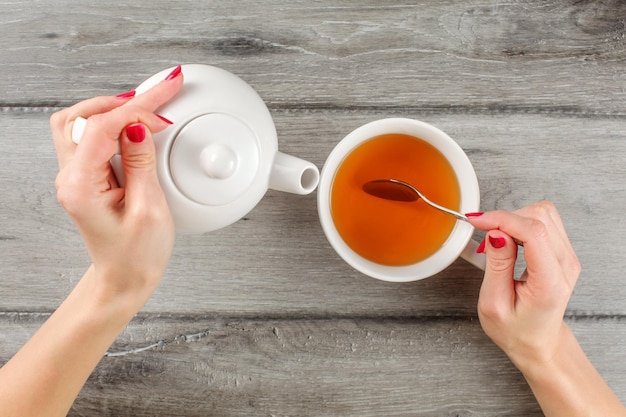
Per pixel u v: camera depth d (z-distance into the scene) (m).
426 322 0.64
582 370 0.60
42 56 0.63
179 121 0.50
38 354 0.55
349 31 0.63
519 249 0.64
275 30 0.63
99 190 0.50
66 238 0.63
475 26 0.63
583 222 0.64
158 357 0.64
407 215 0.60
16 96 0.63
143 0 0.62
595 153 0.64
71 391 0.56
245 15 0.62
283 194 0.63
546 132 0.64
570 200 0.64
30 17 0.62
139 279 0.53
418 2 0.63
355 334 0.64
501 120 0.63
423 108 0.63
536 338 0.58
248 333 0.64
